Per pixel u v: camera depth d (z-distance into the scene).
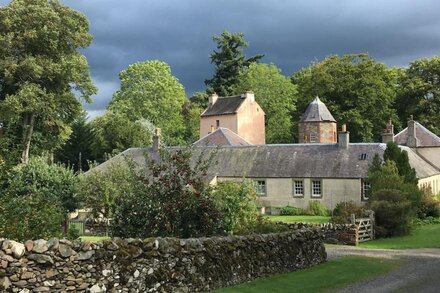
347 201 43.09
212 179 49.19
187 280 12.19
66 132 54.19
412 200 33.66
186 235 15.29
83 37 52.50
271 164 49.62
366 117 77.69
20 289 9.45
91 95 53.75
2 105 45.00
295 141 84.06
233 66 92.44
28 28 48.66
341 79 77.69
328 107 77.81
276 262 15.63
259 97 83.31
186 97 96.12
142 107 79.75
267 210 48.00
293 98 84.44
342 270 16.66
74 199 33.38
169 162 16.23
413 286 14.28
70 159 69.56
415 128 59.03
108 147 67.12
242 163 50.81
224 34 92.94
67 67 49.53
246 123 75.25
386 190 31.33
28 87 47.19
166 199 15.48
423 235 29.77
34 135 52.97
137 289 11.17
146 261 11.45
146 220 15.16
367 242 27.48
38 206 14.27
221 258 13.34
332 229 27.05
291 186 48.09
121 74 82.38
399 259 20.02
